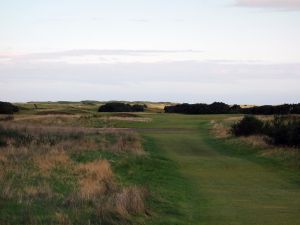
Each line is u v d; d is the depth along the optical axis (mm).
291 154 27562
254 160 28875
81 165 20719
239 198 16922
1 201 12312
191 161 28500
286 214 14148
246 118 41500
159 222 12133
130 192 13875
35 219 10602
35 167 19938
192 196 17109
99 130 47156
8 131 33281
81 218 11062
